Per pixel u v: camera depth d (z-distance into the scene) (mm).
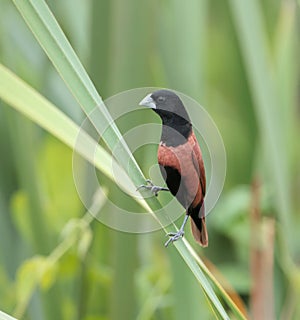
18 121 4965
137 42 4871
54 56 4621
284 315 5016
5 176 5141
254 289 4973
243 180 5676
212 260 5133
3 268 5090
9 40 5078
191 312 4930
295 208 5617
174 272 4926
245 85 5844
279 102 5184
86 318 5008
